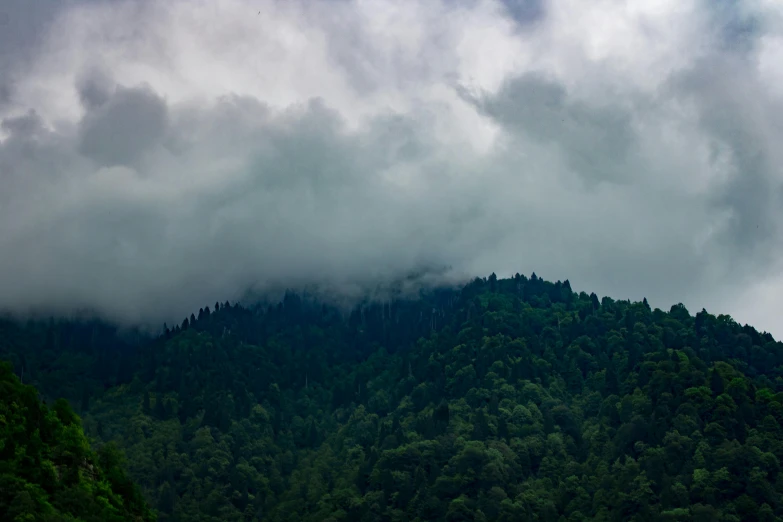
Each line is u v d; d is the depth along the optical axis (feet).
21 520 533.14
